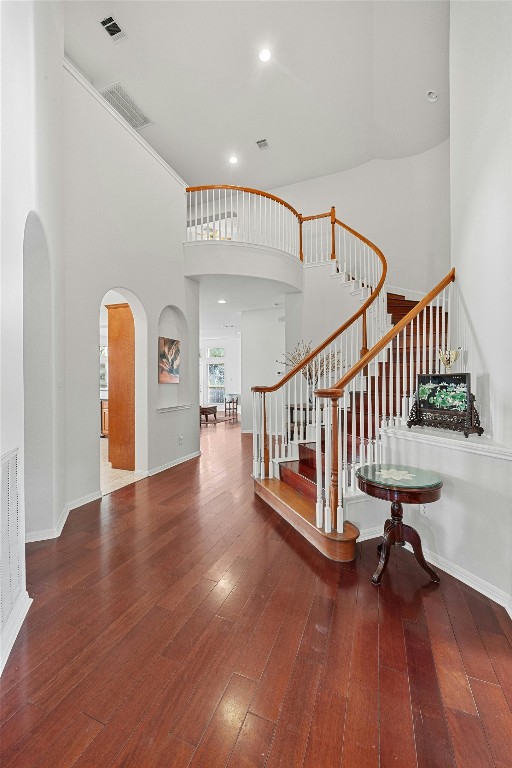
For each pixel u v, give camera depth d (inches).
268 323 337.4
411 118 236.2
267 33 183.2
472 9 105.5
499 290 90.5
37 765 46.6
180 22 177.5
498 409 91.0
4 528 68.9
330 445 103.3
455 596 84.4
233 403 523.8
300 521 117.6
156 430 196.5
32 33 94.7
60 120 129.1
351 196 289.9
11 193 73.6
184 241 217.9
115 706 55.2
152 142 264.4
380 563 90.5
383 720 53.0
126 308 200.8
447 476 96.0
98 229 156.0
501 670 62.5
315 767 46.4
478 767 46.6
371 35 184.7
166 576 92.8
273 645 68.4
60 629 72.9
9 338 72.2
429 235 258.8
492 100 93.8
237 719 53.1
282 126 249.1
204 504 145.9
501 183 89.3
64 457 135.5
